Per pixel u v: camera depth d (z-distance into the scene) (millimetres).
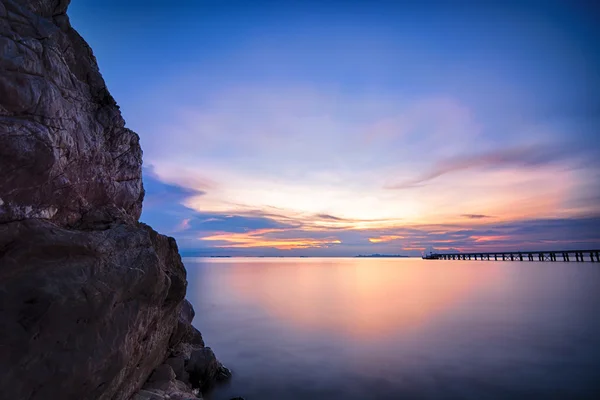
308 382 14180
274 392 13188
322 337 21172
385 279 63406
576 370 15211
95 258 6688
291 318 26828
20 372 5141
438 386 13742
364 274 79750
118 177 9531
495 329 22656
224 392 13055
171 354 12406
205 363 12531
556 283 48969
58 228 6395
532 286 45969
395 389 13484
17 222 5809
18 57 6141
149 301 7699
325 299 37000
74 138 7457
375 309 30438
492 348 18516
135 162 10484
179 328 13016
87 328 6039
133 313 7027
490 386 13672
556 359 16641
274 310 30375
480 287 46375
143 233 8414
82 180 7832
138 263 7492
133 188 10281
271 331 22703
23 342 5262
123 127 9859
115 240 7422
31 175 6043
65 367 5551
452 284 51531
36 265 5824
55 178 6730
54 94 6766
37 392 5266
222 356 17484
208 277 70062
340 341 20219
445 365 16094
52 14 8359
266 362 16625
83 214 7820
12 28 6492
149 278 7570
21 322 5336
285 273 85562
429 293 41250
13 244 5676
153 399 8383
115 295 6633
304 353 18016
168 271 10133
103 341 6195
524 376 14609
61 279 5941
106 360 6129
